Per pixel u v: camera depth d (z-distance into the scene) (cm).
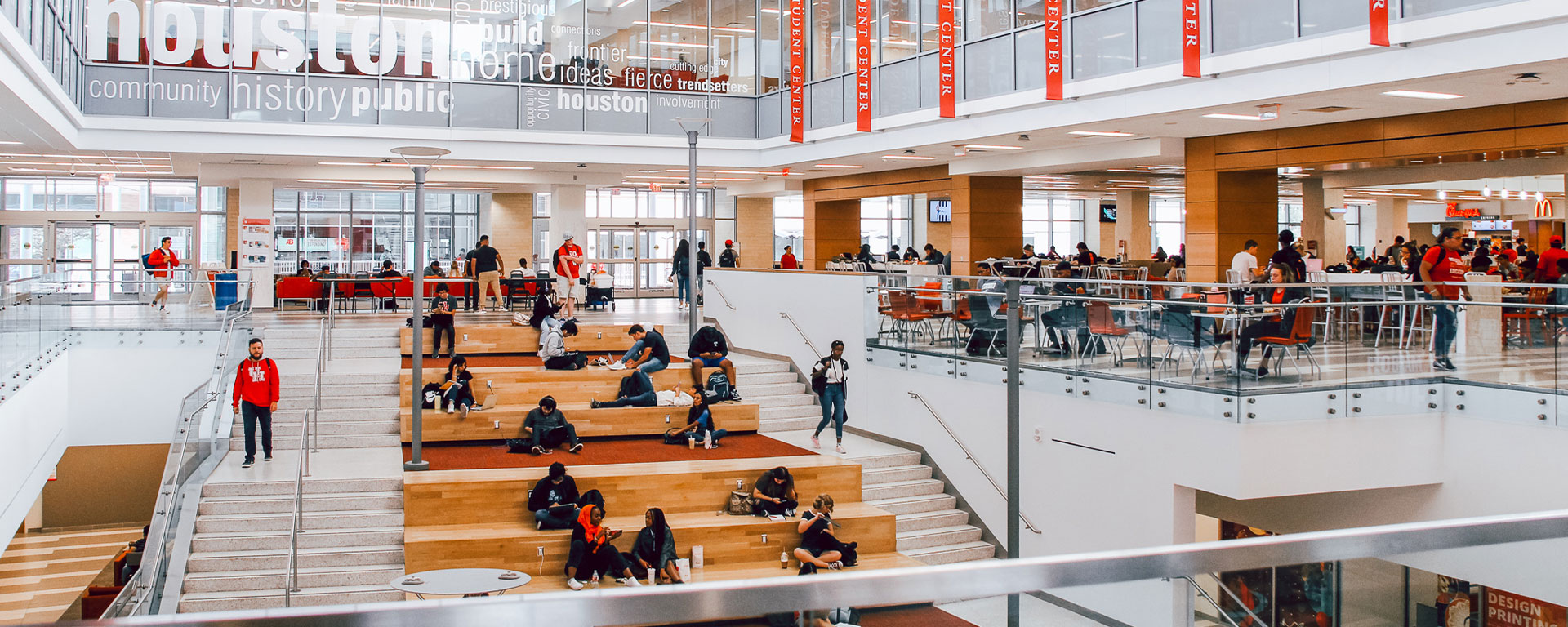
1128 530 1160
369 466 1334
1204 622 277
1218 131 1717
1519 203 3431
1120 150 1930
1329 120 1570
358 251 3281
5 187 2873
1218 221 1788
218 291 1853
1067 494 1252
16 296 1304
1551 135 1320
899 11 2034
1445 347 1088
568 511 1171
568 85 2212
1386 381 1078
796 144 2300
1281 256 1316
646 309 2406
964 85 1866
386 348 1831
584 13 2223
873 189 2689
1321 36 1243
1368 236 4234
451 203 3369
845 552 1193
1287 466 1043
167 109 1936
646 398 1551
